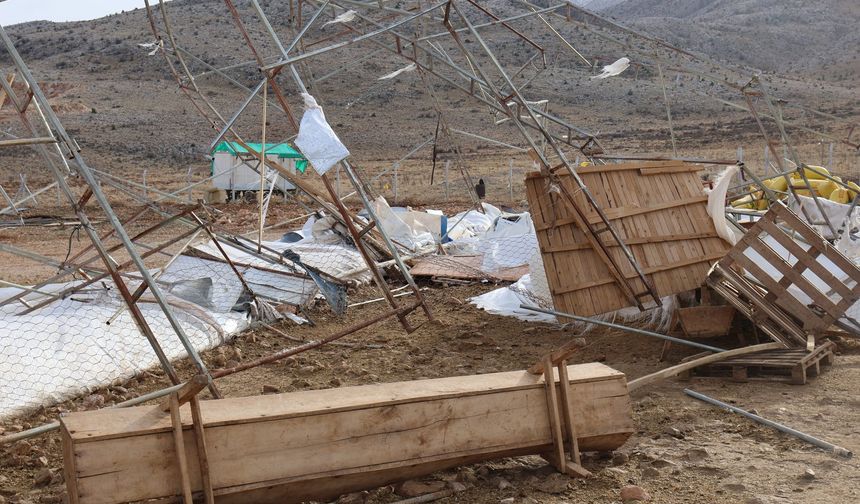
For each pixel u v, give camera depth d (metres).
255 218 27.61
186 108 75.81
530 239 16.28
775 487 5.76
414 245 17.02
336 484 5.45
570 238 10.48
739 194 14.33
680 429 7.07
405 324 9.00
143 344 9.93
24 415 8.39
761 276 9.34
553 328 11.45
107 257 7.29
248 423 5.21
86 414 5.18
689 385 8.55
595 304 10.36
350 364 9.91
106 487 4.88
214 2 117.00
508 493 5.78
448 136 18.02
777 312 9.38
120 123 69.88
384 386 5.84
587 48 95.00
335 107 76.50
